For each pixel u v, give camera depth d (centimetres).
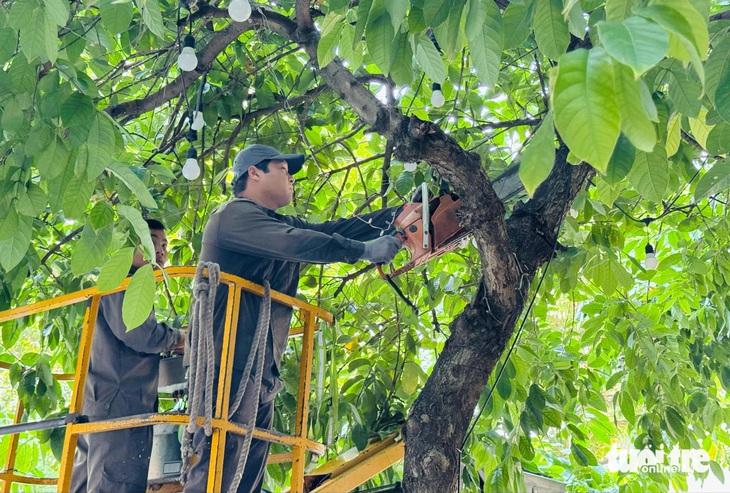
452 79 548
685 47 163
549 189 406
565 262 518
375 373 525
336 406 399
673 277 639
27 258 477
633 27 158
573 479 704
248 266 368
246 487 354
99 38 400
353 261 373
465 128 551
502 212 363
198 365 316
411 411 379
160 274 329
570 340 639
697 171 493
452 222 387
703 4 215
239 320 353
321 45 331
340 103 574
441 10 272
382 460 428
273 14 410
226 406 322
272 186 398
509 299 378
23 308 368
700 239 604
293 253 362
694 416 623
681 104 277
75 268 305
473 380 377
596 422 699
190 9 422
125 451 365
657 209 576
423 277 552
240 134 558
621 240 540
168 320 543
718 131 295
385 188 529
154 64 526
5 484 415
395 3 263
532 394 493
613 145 156
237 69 541
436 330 537
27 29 289
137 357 379
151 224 421
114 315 371
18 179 315
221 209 376
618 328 568
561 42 274
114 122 303
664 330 618
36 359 525
